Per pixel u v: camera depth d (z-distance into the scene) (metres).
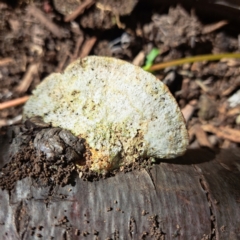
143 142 0.08
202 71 0.14
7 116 0.14
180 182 0.08
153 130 0.08
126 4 0.14
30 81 0.14
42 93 0.08
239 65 0.14
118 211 0.07
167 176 0.08
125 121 0.08
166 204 0.08
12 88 0.14
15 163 0.07
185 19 0.14
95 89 0.08
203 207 0.08
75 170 0.08
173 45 0.14
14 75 0.15
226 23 0.13
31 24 0.14
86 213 0.07
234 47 0.14
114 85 0.08
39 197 0.07
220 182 0.08
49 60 0.15
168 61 0.14
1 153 0.08
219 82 0.14
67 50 0.15
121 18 0.14
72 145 0.08
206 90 0.14
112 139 0.08
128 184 0.08
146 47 0.15
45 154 0.07
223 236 0.08
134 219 0.07
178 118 0.08
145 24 0.14
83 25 0.14
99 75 0.08
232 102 0.14
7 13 0.14
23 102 0.14
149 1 0.14
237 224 0.08
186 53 0.14
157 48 0.14
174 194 0.08
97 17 0.14
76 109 0.08
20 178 0.07
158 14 0.14
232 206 0.08
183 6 0.14
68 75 0.08
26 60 0.15
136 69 0.08
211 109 0.14
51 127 0.08
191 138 0.14
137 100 0.08
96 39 0.15
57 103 0.08
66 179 0.07
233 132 0.14
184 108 0.15
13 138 0.08
